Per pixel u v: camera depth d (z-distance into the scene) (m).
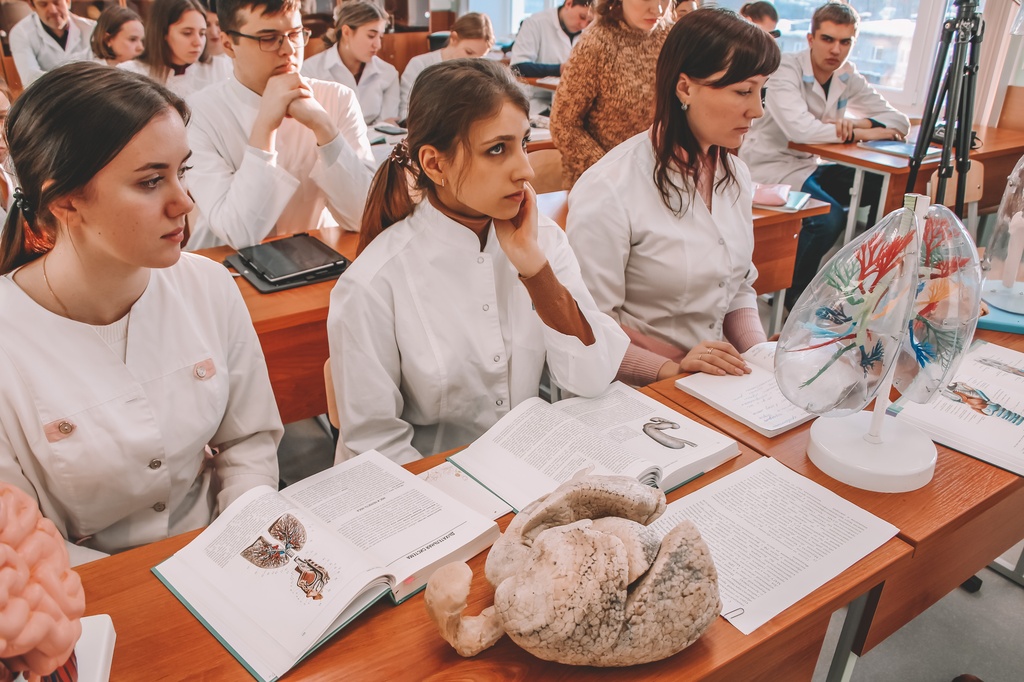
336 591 0.80
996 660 1.62
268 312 1.68
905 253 0.98
